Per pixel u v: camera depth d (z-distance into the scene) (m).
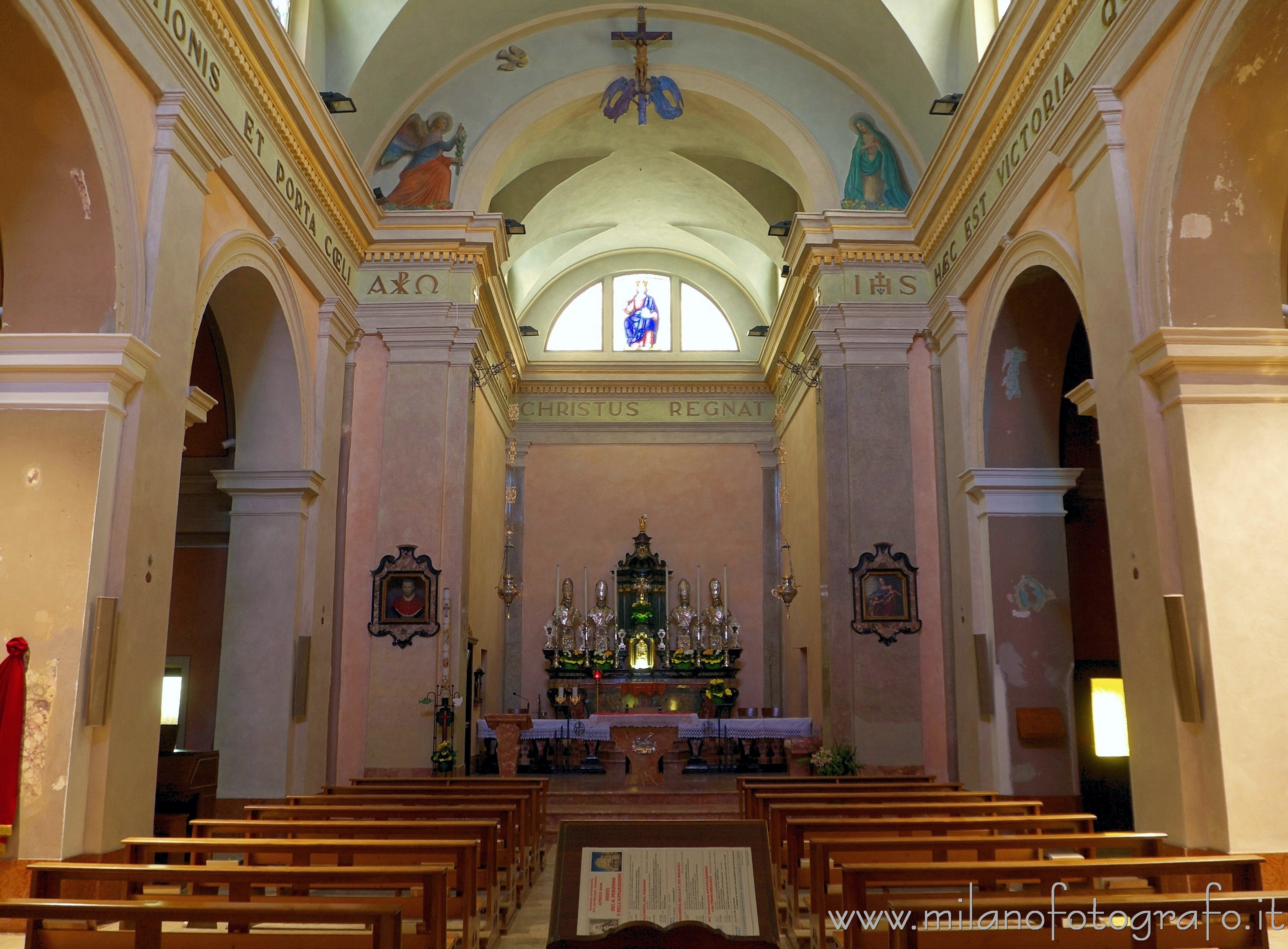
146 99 7.81
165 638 7.90
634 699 18.75
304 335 11.78
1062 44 9.15
